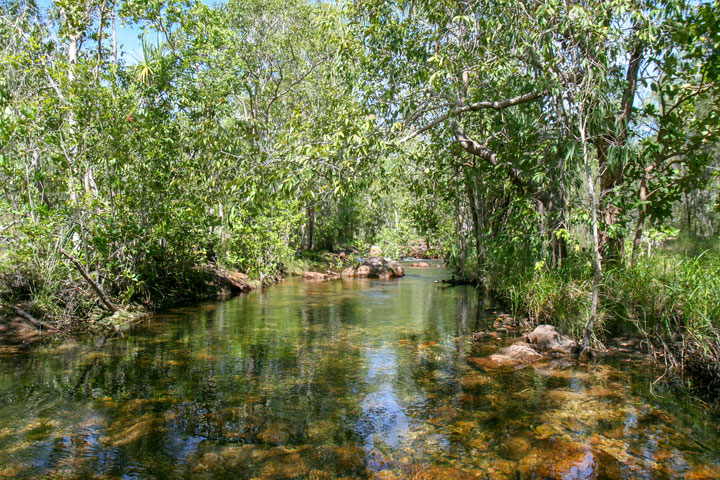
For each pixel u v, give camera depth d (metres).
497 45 7.82
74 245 8.67
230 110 13.33
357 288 15.47
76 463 3.37
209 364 5.99
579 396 4.69
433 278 19.61
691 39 6.84
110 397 4.75
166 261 11.27
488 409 4.39
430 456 3.49
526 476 3.19
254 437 3.83
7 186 8.79
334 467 3.34
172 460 3.44
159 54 11.03
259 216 15.94
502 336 7.58
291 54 21.09
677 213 12.71
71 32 9.73
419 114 8.52
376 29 8.70
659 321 5.99
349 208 31.94
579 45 6.80
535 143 8.57
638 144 7.84
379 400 4.67
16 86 9.59
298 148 6.51
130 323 8.77
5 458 3.44
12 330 7.36
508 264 10.05
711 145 8.34
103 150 8.79
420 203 12.97
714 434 3.80
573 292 7.17
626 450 3.54
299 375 5.51
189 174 10.64
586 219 6.58
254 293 13.99
